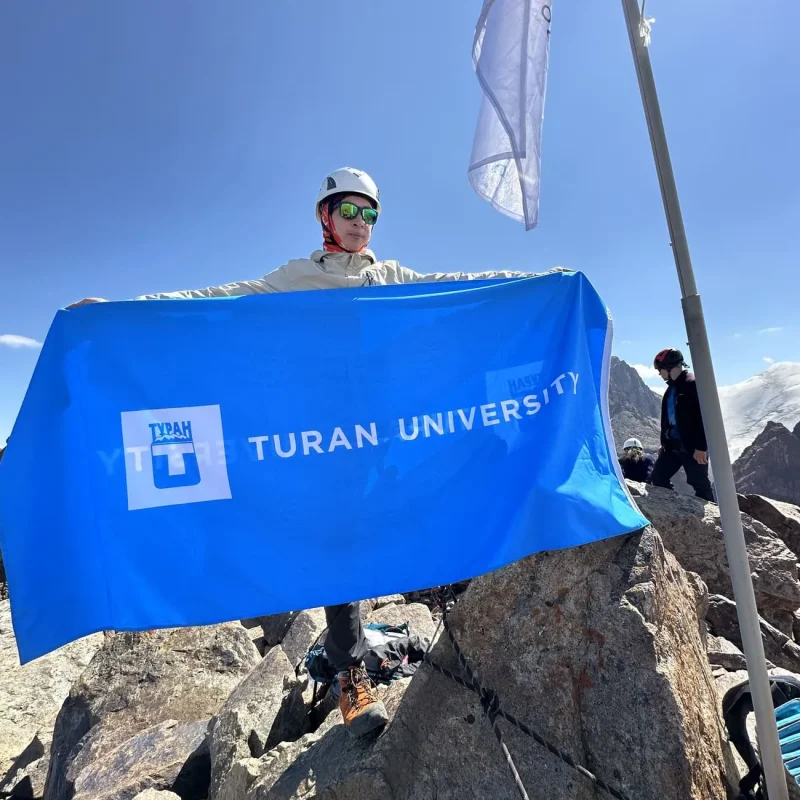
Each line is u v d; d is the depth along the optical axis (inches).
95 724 203.6
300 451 107.9
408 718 108.3
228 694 216.5
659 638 96.9
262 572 102.7
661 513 235.5
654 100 87.5
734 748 103.6
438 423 113.2
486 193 95.1
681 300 89.3
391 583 105.8
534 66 90.7
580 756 94.0
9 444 96.4
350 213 125.3
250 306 109.5
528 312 119.5
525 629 107.7
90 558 97.7
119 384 102.8
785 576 225.6
